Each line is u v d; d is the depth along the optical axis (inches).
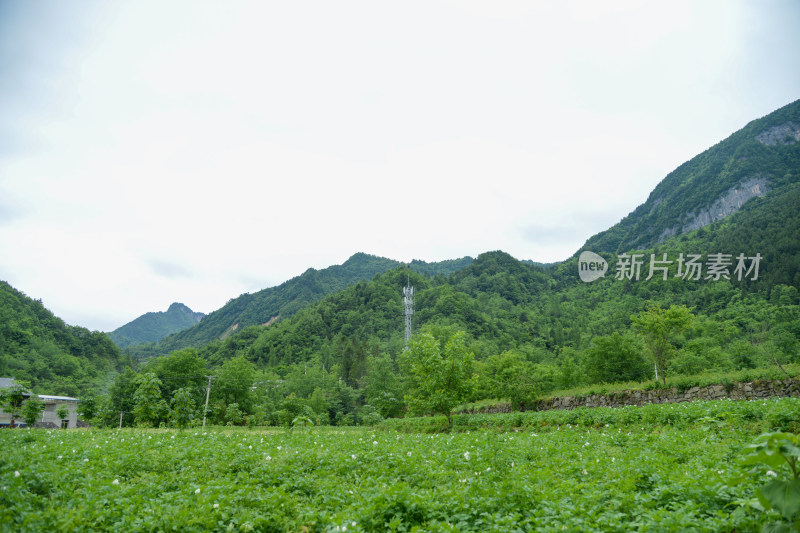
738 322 2812.5
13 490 283.0
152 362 2824.8
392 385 2402.8
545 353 4013.3
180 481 370.3
